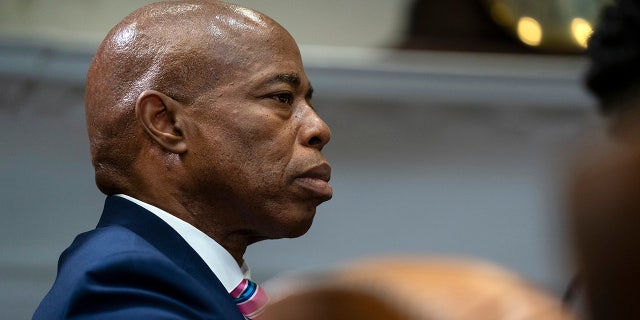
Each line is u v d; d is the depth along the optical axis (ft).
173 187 8.25
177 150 8.17
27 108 25.05
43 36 25.94
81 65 25.18
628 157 2.55
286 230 8.29
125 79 8.25
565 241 2.63
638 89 3.50
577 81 27.32
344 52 27.84
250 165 8.15
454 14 28.27
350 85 26.53
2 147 24.98
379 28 28.35
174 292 7.62
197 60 8.18
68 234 25.07
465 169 27.04
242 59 8.20
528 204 27.02
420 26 28.25
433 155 26.89
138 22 8.41
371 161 26.66
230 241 8.50
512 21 27.96
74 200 25.14
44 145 25.13
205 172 8.16
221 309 7.85
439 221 26.71
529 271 26.71
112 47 8.38
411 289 2.87
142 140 8.23
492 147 27.14
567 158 2.61
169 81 8.16
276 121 8.20
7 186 24.94
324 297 2.91
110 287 7.49
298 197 8.25
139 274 7.57
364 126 26.66
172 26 8.31
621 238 2.54
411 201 26.76
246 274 8.83
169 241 8.07
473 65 27.45
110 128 8.28
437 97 26.96
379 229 26.45
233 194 8.21
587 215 2.56
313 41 28.07
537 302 2.83
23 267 24.64
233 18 8.38
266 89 8.19
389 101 26.73
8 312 24.47
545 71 27.37
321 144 8.41
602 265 2.56
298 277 3.28
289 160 8.21
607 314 2.58
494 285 2.96
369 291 2.86
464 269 3.18
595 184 2.56
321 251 26.13
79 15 26.48
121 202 8.32
